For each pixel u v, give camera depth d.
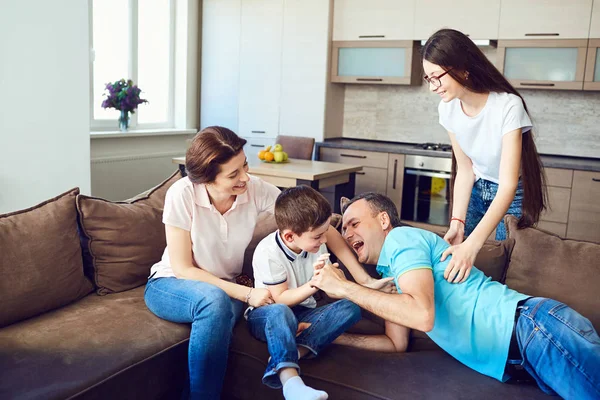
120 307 2.11
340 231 2.31
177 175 2.73
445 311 1.78
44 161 3.47
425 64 2.17
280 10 5.77
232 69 6.14
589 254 2.00
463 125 2.33
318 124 5.74
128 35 5.47
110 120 5.37
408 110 5.79
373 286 1.85
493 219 2.01
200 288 1.92
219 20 6.14
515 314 1.71
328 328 1.86
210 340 1.80
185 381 1.93
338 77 5.66
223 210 2.12
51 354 1.73
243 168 1.99
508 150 2.16
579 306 1.92
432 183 5.08
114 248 2.29
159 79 6.06
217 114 6.30
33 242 2.04
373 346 1.93
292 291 1.90
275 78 5.90
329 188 5.57
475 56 2.12
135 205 2.43
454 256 1.79
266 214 2.48
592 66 4.59
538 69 4.82
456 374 1.75
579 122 5.08
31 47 3.33
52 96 3.46
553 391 1.67
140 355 1.80
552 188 4.59
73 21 3.49
